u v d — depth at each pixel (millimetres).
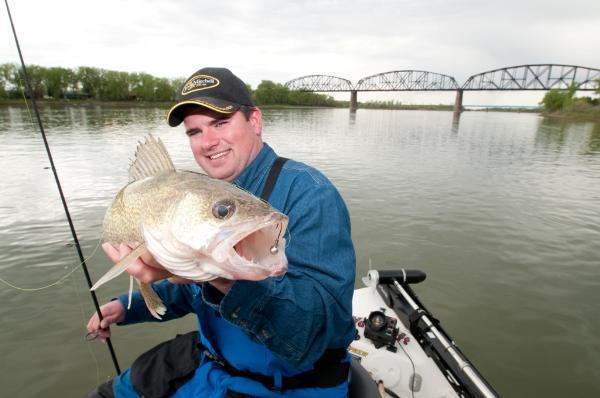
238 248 1523
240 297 1439
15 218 8102
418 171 15414
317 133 32219
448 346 3127
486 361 4836
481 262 7180
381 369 3100
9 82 54062
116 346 4734
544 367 4758
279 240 1406
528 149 23406
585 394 4383
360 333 3457
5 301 5305
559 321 5551
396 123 53312
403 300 3854
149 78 81000
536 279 6637
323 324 1606
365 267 6941
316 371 1974
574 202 11148
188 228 1463
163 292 2654
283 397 1934
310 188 1801
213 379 2070
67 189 10336
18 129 25516
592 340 5188
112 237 1977
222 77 2006
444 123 55844
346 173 14742
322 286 1579
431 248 7734
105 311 2602
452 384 2979
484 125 51000
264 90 116062
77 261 6352
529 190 12508
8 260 6348
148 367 2428
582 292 6262
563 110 78688
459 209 10219
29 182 10977
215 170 2084
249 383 1963
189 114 2039
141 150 2148
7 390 4020
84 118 38656
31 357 4426
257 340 1520
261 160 2078
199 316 2170
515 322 5535
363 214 9688
